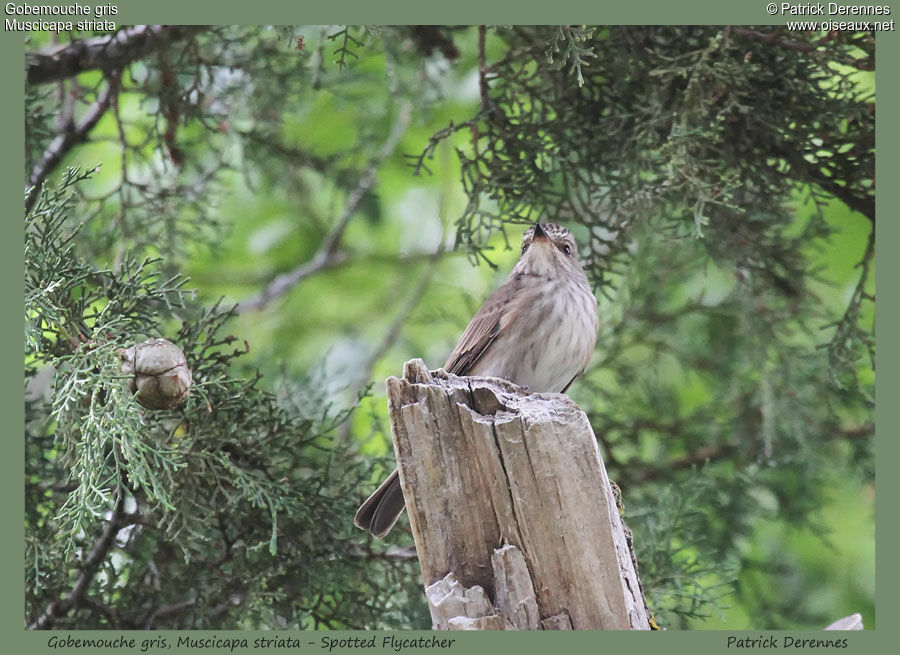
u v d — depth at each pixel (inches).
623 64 405.4
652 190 384.8
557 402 265.6
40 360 334.0
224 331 452.1
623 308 526.3
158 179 468.4
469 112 566.9
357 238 692.1
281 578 369.4
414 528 261.6
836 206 542.3
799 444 487.8
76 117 568.1
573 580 256.8
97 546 358.0
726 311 518.3
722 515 486.6
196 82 438.9
